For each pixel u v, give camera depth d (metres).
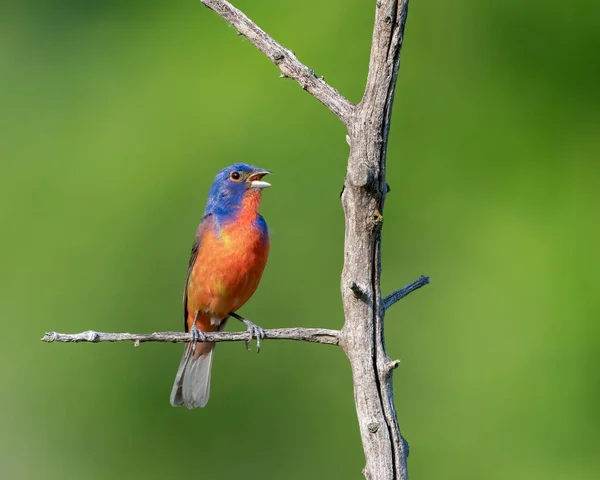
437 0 15.23
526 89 15.00
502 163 14.74
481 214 14.53
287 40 14.68
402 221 14.71
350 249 6.14
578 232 14.17
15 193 15.31
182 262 14.48
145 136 14.97
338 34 14.54
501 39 15.13
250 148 14.53
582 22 15.09
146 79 15.32
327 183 14.45
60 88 15.91
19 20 16.55
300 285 14.49
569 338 13.55
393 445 6.05
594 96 14.96
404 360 14.32
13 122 15.87
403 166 14.82
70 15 16.44
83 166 15.15
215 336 7.16
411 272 14.59
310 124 14.48
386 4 5.86
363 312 6.14
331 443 14.15
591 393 13.29
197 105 14.82
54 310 14.80
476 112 14.89
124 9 16.16
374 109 5.96
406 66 15.03
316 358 14.36
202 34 15.28
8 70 16.27
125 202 14.80
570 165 14.66
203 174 14.52
